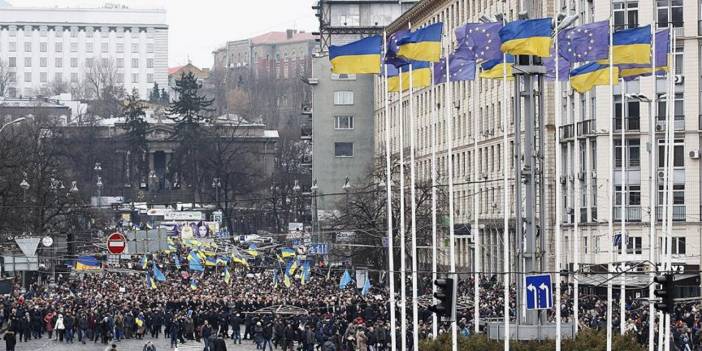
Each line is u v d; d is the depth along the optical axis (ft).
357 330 275.59
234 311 348.79
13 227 436.35
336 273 469.16
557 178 213.87
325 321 296.71
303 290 388.78
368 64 213.46
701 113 377.09
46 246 434.30
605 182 383.04
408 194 449.48
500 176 468.75
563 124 407.03
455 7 524.11
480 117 495.00
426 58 211.61
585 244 388.98
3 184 429.38
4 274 426.92
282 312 318.65
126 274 487.61
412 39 211.20
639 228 376.07
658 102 378.94
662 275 183.93
